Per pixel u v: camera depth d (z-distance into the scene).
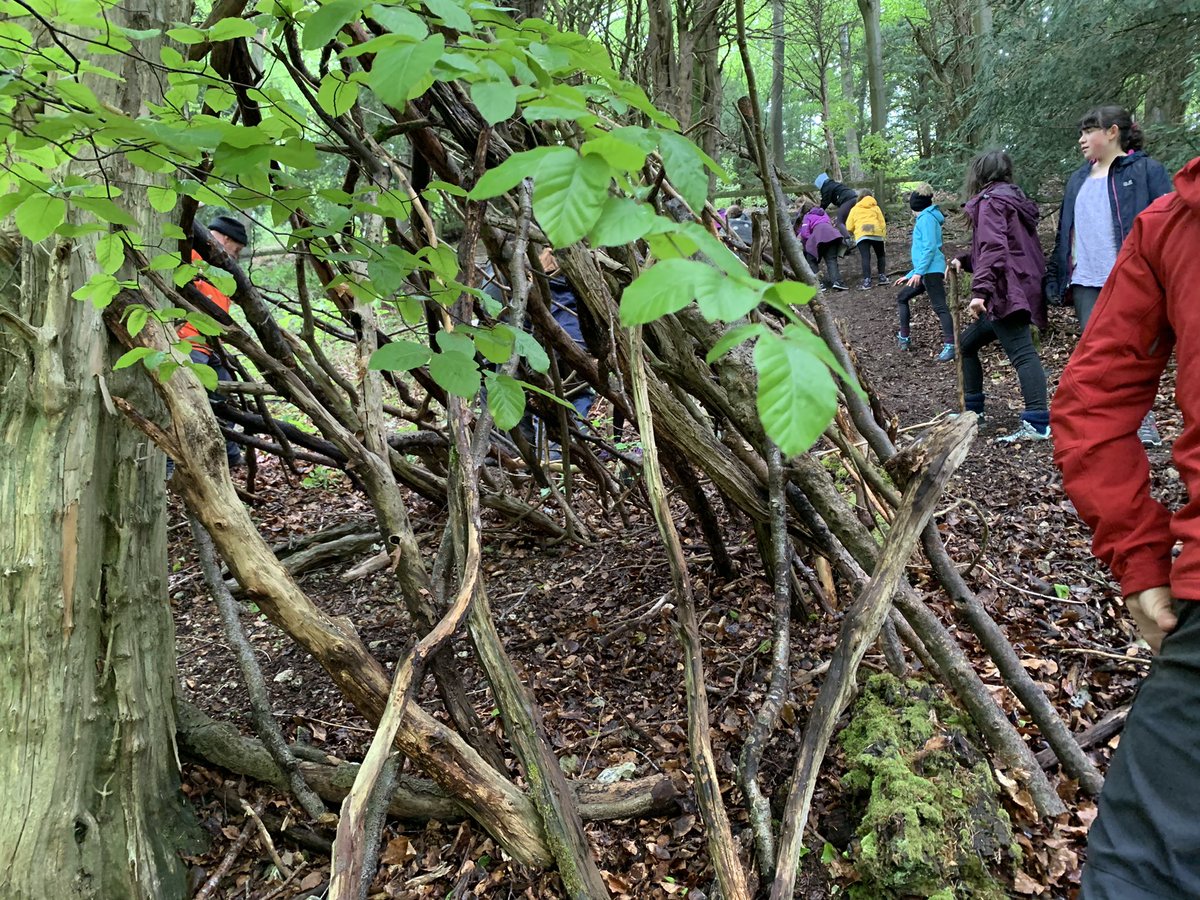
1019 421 4.68
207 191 1.24
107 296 1.39
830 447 3.15
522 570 3.43
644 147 0.71
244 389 2.72
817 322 1.96
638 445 4.04
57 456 1.65
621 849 1.81
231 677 2.85
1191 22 5.16
